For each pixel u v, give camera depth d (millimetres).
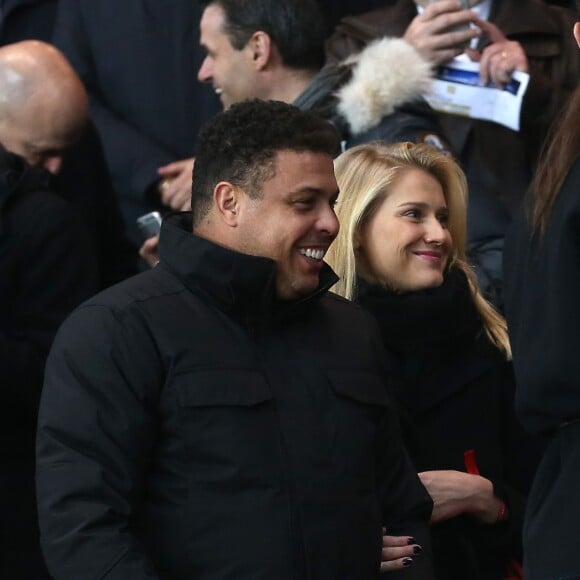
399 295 12594
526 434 12953
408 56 15555
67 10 19594
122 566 9570
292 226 10258
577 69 17672
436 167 12867
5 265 13859
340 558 9930
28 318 13914
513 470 13016
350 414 10273
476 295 12906
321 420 10148
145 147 18641
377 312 12422
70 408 9922
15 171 14297
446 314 12461
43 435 10000
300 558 9797
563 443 9742
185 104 19016
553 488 9688
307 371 10266
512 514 12562
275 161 10250
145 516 9977
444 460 12484
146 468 10008
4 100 15023
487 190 16406
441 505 12141
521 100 16422
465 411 12617
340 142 15438
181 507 9867
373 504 10289
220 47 16266
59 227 14180
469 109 16547
